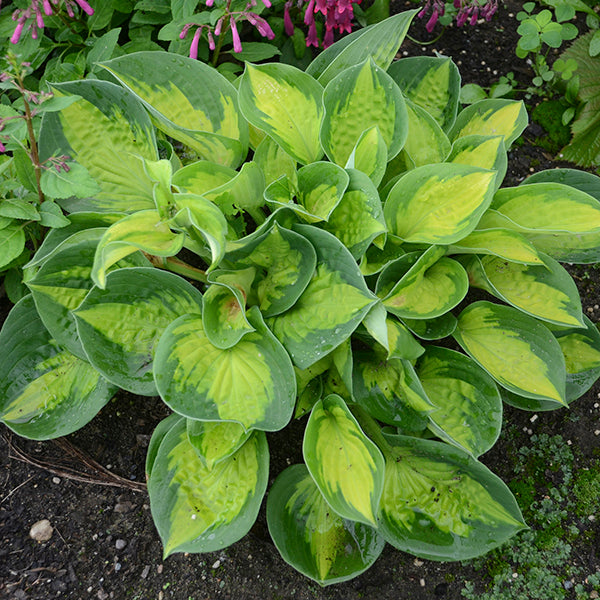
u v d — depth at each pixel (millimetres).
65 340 864
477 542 854
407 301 862
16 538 932
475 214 839
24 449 969
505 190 903
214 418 811
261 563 931
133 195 931
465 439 868
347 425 851
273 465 985
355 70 883
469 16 1235
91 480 957
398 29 929
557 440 1000
